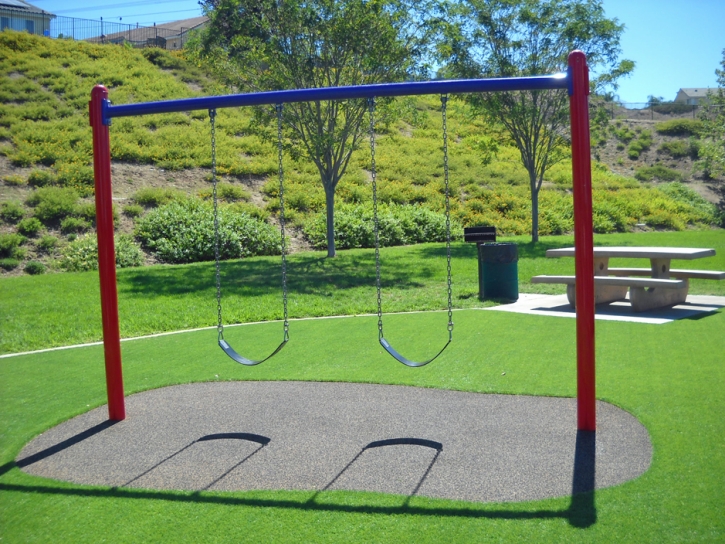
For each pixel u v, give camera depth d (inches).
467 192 1002.1
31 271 597.0
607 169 1316.4
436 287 468.4
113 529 132.6
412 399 212.8
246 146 1024.9
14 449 179.9
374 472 156.6
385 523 130.7
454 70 760.3
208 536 128.3
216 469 161.9
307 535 127.2
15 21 1764.3
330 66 626.2
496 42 757.9
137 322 359.9
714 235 869.2
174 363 272.8
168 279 513.3
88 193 774.5
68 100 1064.2
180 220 708.7
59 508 142.8
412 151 1153.4
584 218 173.6
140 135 975.0
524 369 242.1
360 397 217.2
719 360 240.8
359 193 896.3
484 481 148.9
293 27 611.8
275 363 267.0
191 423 197.9
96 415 208.8
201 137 1024.2
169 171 889.5
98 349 308.3
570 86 173.6
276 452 171.9
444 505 137.6
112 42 1720.0
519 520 129.8
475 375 236.8
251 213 788.6
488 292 416.8
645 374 226.8
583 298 175.3
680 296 376.2
